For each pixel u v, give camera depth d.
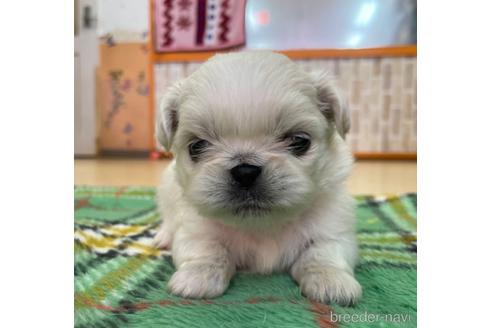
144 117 0.99
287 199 0.22
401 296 0.23
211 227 0.27
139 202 0.48
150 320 0.20
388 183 0.59
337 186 0.28
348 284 0.23
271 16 0.85
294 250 0.27
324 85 0.27
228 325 0.20
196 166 0.25
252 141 0.23
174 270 0.27
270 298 0.23
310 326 0.20
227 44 0.83
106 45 0.97
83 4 0.96
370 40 0.84
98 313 0.21
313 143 0.24
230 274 0.26
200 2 0.82
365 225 0.38
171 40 0.83
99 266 0.28
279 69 0.24
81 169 0.74
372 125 0.80
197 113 0.23
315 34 0.85
